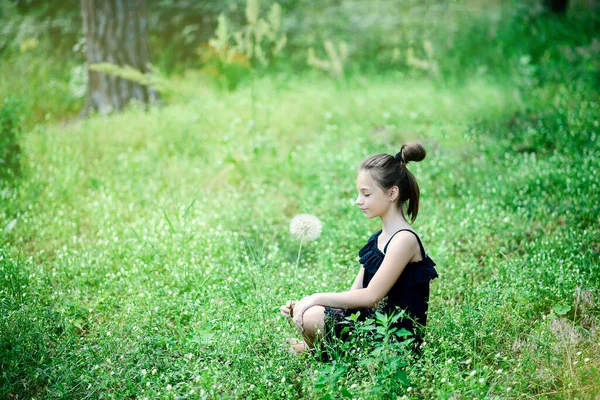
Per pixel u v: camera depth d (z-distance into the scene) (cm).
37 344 359
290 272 450
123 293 420
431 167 613
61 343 363
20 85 984
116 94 912
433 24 1281
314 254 488
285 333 356
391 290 334
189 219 530
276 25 865
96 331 373
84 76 1033
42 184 608
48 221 537
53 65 1132
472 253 467
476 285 418
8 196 561
